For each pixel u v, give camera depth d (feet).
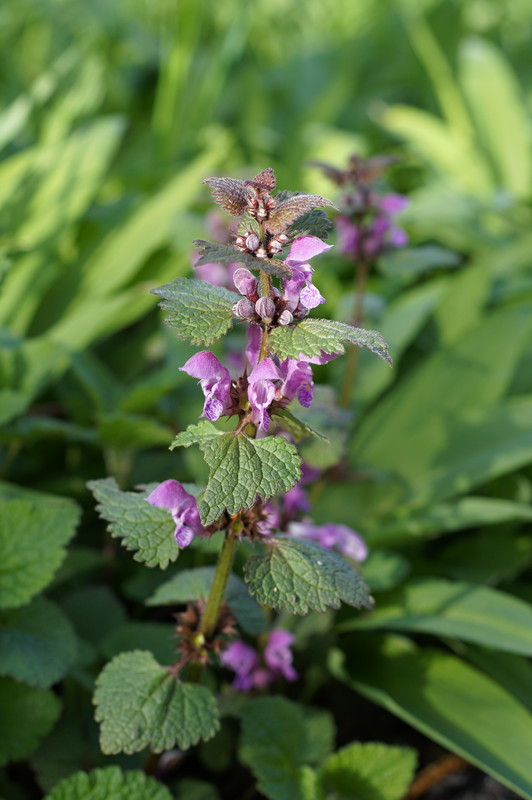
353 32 6.22
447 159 4.31
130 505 1.67
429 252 2.36
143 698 1.69
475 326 2.69
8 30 5.27
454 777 2.12
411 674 2.13
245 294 1.58
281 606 1.62
